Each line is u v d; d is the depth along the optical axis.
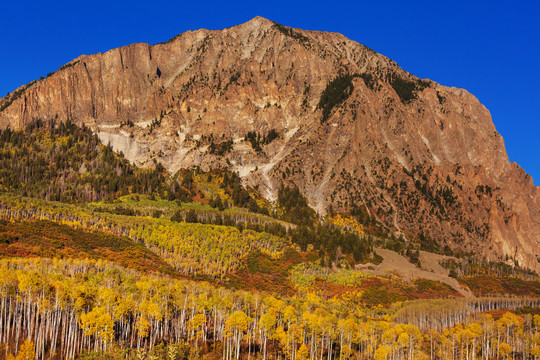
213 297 123.19
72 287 106.94
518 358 139.50
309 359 113.31
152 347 104.56
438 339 140.12
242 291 146.38
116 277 132.62
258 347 121.88
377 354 114.50
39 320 108.00
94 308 101.12
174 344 107.75
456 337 133.12
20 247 159.12
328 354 120.38
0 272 101.56
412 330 128.62
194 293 133.88
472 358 132.25
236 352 113.00
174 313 122.56
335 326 122.50
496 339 142.62
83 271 140.00
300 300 158.50
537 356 130.88
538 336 147.12
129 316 109.69
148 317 115.12
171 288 124.50
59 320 103.44
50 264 137.50
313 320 118.38
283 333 113.94
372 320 138.75
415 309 162.88
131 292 118.50
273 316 119.94
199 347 112.81
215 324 122.31
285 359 116.19
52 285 104.19
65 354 96.62
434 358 133.50
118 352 98.19
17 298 98.75
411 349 125.56
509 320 148.75
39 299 99.81
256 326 124.25
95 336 99.25
